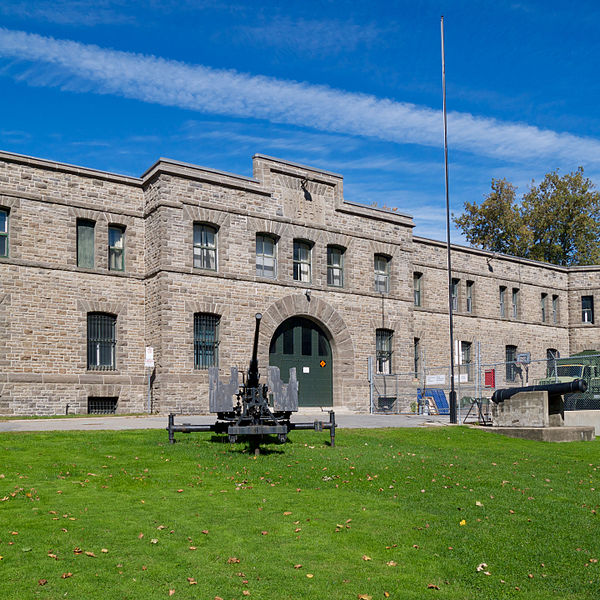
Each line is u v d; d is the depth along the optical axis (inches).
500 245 2191.2
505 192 2181.3
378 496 446.0
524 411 789.2
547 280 1732.3
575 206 2106.3
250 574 300.8
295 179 1151.0
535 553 341.7
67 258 980.6
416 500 438.0
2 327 917.8
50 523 354.6
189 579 291.1
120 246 1043.3
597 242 2135.8
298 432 711.7
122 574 293.7
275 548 334.0
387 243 1275.8
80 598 269.1
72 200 990.4
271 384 615.5
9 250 935.0
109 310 1011.9
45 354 949.8
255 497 428.8
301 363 1146.7
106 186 1026.7
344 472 511.8
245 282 1069.8
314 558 323.3
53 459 515.5
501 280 1601.9
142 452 559.2
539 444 723.4
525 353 1567.4
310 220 1163.9
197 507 398.9
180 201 1016.9
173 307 995.3
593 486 503.8
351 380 1186.6
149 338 1023.0
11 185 941.8
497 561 329.7
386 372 1263.5
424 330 1407.5
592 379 998.4
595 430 876.0
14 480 445.4
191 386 1000.9
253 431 584.7
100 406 1003.9
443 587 297.3
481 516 403.5
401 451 625.6
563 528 385.7
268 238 1126.4
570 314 1782.7
